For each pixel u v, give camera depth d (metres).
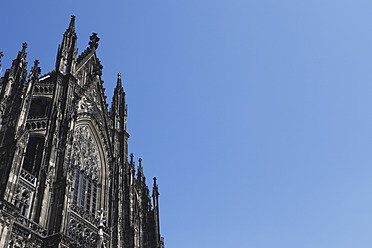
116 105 92.06
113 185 76.44
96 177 75.12
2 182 48.09
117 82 99.31
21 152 52.12
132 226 72.38
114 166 79.62
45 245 50.38
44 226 52.84
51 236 50.56
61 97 70.44
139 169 89.06
